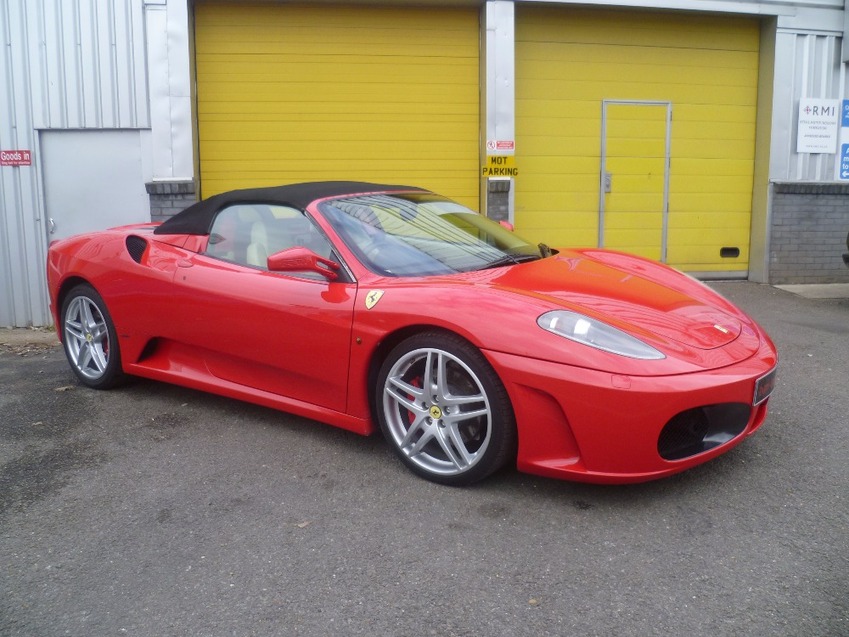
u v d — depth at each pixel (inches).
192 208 170.2
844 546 104.2
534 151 316.8
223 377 156.8
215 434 151.7
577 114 317.4
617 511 115.3
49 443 149.6
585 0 297.0
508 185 298.2
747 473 128.3
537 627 87.7
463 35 302.2
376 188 165.8
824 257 335.3
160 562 104.2
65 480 131.7
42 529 114.3
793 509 115.3
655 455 109.5
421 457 128.2
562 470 113.2
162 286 160.4
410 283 129.7
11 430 157.4
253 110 296.2
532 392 112.5
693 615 89.2
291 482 128.4
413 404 126.7
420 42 300.8
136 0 269.6
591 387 108.0
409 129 304.8
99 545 109.2
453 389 122.2
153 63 272.4
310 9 293.4
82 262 177.8
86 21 269.1
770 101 323.6
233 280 149.5
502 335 114.2
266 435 150.4
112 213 279.6
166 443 147.6
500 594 94.4
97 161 276.7
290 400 145.0
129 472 134.5
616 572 98.7
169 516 117.4
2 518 118.2
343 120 301.0
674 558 101.9
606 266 151.3
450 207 170.1
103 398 177.0
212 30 290.7
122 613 92.7
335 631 88.0
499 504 118.3
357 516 115.7
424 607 92.1
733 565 99.9
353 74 299.3
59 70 270.8
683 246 334.6
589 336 112.3
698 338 119.3
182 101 274.8
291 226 148.1
